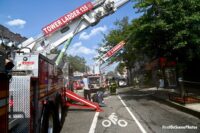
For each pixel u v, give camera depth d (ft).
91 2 46.16
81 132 30.53
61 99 36.78
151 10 58.13
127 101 67.21
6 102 14.21
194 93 65.57
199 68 81.15
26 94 18.12
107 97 83.35
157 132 28.68
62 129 32.73
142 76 175.42
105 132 29.96
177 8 53.83
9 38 23.93
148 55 69.92
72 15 44.21
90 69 106.42
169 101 54.80
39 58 21.67
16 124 16.94
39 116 20.79
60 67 40.11
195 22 53.47
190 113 40.75
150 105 55.93
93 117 41.52
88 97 67.62
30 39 42.11
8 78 14.48
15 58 21.26
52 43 43.60
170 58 61.67
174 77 96.53
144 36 61.77
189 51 56.49
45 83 23.95
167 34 57.00
